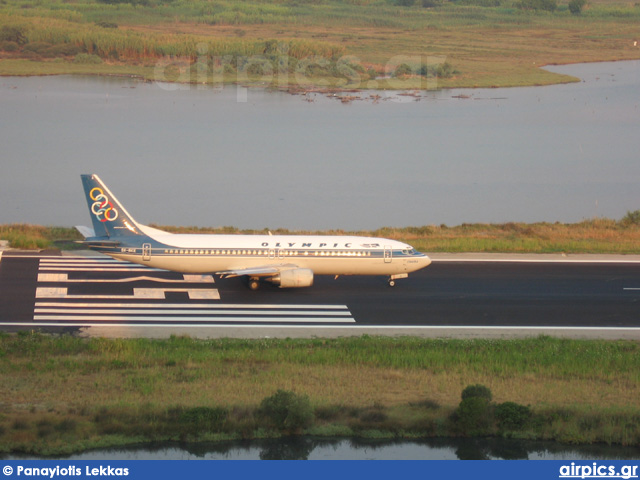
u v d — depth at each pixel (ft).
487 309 636.48
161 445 414.62
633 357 533.96
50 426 412.57
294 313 614.75
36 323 572.92
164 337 559.38
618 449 425.69
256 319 599.16
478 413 431.43
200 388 466.70
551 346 550.77
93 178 644.27
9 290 637.30
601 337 584.40
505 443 428.56
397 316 615.57
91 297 631.97
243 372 495.82
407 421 434.71
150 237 652.07
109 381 474.49
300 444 421.18
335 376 493.77
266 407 435.53
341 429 429.79
